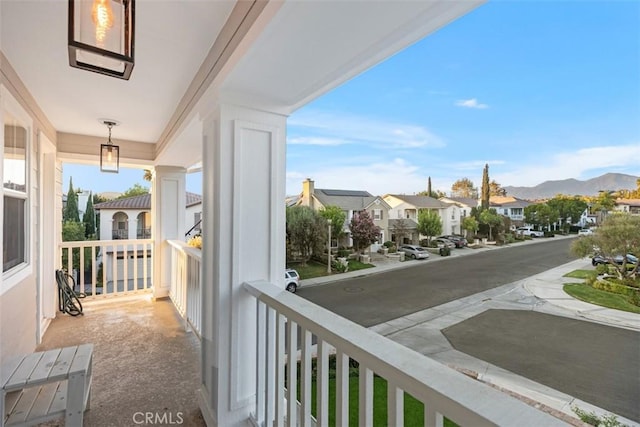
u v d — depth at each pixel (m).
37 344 3.12
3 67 2.05
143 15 1.63
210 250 2.04
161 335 3.42
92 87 2.55
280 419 1.58
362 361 0.97
